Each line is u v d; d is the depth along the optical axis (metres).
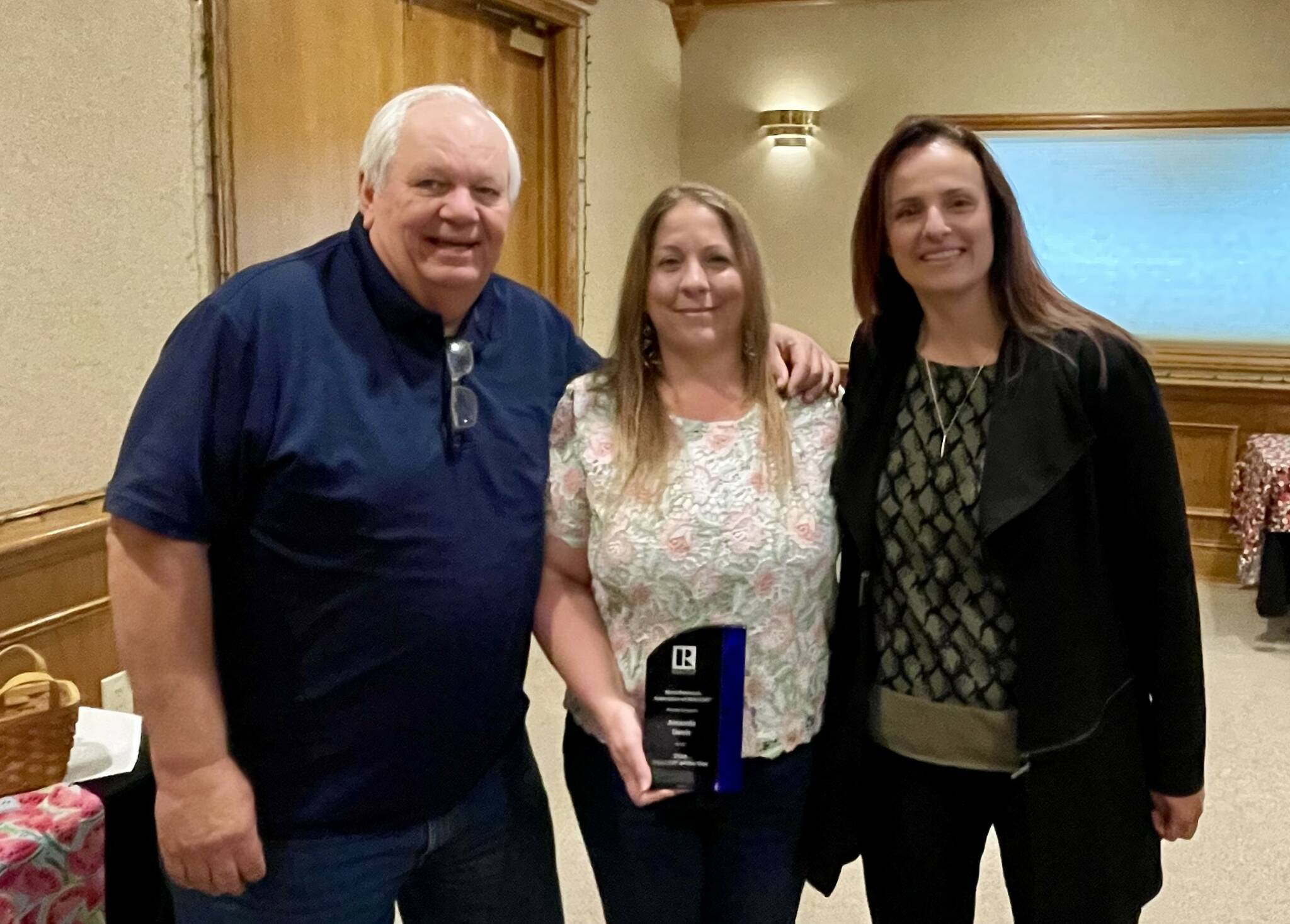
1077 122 4.96
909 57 5.18
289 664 1.36
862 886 2.54
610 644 1.48
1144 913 2.41
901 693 1.46
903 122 1.46
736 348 1.49
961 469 1.38
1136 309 5.07
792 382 1.50
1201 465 4.93
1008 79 5.05
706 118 5.56
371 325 1.37
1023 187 5.13
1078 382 1.34
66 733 1.61
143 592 1.25
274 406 1.30
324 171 3.08
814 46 5.31
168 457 1.24
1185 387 4.88
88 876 1.54
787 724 1.45
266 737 1.38
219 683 1.34
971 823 1.52
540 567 1.49
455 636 1.38
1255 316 4.90
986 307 1.42
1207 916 2.40
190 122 2.53
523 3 4.00
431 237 1.34
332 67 3.09
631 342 1.48
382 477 1.32
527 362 1.54
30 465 2.14
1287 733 3.31
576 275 4.57
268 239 2.85
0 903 1.41
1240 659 3.95
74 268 2.21
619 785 1.46
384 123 1.38
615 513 1.42
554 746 3.18
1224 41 4.72
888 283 1.51
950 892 1.53
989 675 1.40
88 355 2.26
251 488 1.32
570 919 2.37
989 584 1.39
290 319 1.32
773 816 1.47
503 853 1.58
